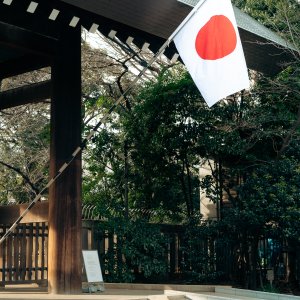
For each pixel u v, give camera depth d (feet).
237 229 51.13
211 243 54.19
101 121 30.37
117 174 58.95
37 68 42.88
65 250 38.96
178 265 54.54
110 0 34.17
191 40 30.58
